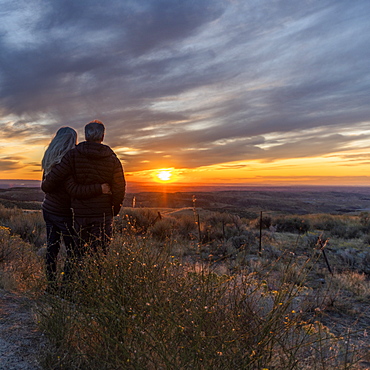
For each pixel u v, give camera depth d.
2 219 12.28
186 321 2.02
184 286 2.41
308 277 6.36
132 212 13.93
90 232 3.40
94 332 2.14
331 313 4.60
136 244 3.01
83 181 3.33
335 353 2.79
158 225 11.39
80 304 2.42
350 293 5.71
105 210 3.46
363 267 7.84
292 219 16.73
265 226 16.70
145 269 2.53
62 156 3.47
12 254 4.98
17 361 2.07
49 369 2.04
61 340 2.22
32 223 9.94
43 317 2.55
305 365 2.39
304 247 10.29
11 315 2.73
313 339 2.84
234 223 14.84
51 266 3.48
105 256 2.90
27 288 3.39
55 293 2.76
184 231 12.16
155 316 2.05
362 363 2.87
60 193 3.50
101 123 3.46
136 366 1.85
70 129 3.62
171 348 1.90
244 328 2.20
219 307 2.26
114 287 2.43
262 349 1.99
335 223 17.73
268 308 2.93
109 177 3.44
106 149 3.44
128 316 2.08
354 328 4.07
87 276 2.57
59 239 3.62
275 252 8.94
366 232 14.64
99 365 2.07
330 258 8.78
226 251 8.21
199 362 1.82
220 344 1.85
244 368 1.86
